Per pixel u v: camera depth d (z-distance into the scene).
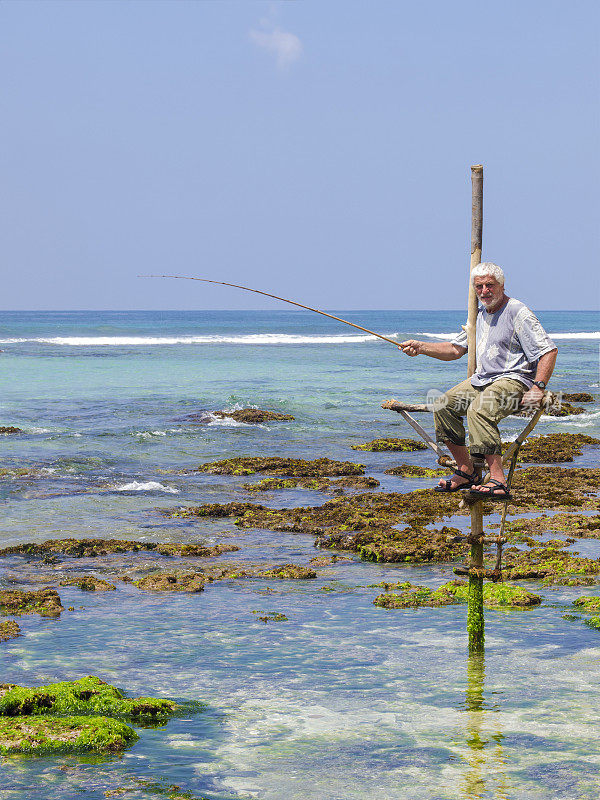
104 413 29.22
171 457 21.98
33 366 47.16
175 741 6.58
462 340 7.43
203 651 8.56
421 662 8.30
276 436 25.78
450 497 16.89
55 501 16.47
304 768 6.14
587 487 18.22
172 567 11.95
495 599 10.30
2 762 6.17
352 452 23.39
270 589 10.88
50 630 9.16
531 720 6.98
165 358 54.78
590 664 8.25
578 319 186.88
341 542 13.29
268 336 85.12
